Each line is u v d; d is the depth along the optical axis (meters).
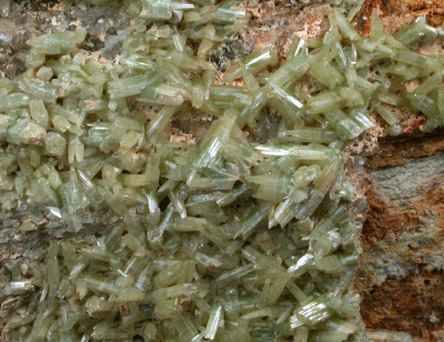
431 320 0.11
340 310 0.09
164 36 0.09
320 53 0.09
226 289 0.10
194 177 0.09
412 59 0.09
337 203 0.09
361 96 0.09
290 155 0.09
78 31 0.09
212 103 0.09
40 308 0.10
